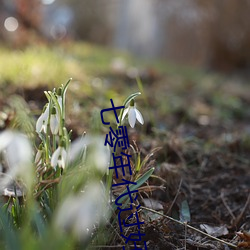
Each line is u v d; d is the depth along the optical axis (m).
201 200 0.95
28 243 0.45
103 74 2.20
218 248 0.73
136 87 2.14
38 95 1.38
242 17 4.69
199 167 1.12
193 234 0.77
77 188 0.55
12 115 1.07
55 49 2.10
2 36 2.58
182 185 0.99
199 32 4.88
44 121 0.57
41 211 0.60
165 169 0.94
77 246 0.58
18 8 2.61
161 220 0.72
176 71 3.39
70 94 1.29
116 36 6.30
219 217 0.89
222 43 4.85
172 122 1.65
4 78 1.50
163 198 0.92
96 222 0.61
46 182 0.55
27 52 1.97
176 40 5.11
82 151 0.58
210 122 1.77
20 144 0.46
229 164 1.16
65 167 0.55
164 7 4.64
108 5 6.22
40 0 2.70
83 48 3.34
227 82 3.40
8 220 0.59
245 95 2.70
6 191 0.75
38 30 2.65
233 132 1.59
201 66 5.01
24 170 0.52
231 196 0.97
